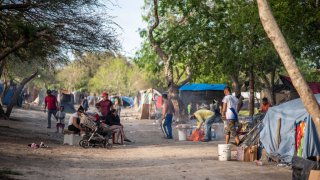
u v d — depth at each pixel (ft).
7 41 62.54
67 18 59.47
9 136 63.52
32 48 64.34
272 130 50.03
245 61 97.55
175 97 126.52
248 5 82.17
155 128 103.35
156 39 132.05
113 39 62.59
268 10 26.66
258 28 80.33
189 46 117.91
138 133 88.33
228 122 54.90
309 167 30.86
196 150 57.62
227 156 47.91
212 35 111.75
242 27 89.35
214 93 149.07
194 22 115.65
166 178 35.58
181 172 38.96
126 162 45.39
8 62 88.74
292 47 70.54
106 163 44.27
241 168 42.50
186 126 75.00
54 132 79.77
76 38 60.64
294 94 81.25
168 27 131.44
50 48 64.44
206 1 113.29
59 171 37.04
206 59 115.85
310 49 82.53
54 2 58.18
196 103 148.46
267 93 137.08
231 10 99.25
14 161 40.91
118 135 65.51
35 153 48.03
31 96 232.53
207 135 73.05
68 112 154.10
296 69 26.04
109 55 65.98
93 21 60.75
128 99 261.03
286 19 64.64
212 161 46.91
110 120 65.26
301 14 64.85
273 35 26.48
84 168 39.83
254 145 50.70
